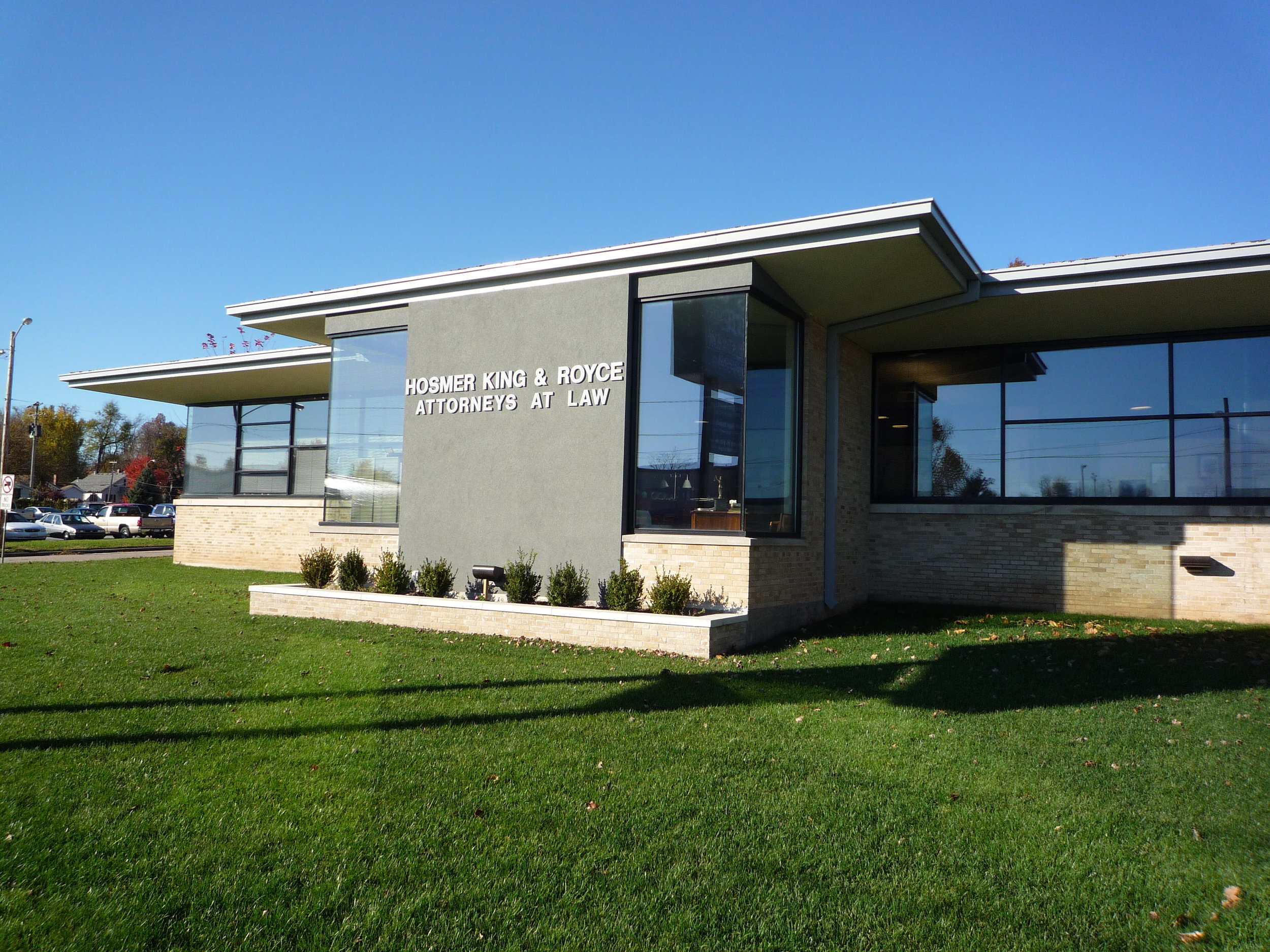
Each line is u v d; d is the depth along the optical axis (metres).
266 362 19.69
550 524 12.49
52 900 3.95
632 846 4.66
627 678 8.84
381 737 6.56
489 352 13.30
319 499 21.59
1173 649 10.48
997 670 9.41
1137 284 11.27
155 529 45.66
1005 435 14.62
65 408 100.94
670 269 11.78
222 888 4.09
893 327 13.76
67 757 5.96
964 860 4.56
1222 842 4.80
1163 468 13.52
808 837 4.82
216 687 8.16
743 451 11.22
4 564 23.42
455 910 3.95
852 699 8.11
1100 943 3.77
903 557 15.09
